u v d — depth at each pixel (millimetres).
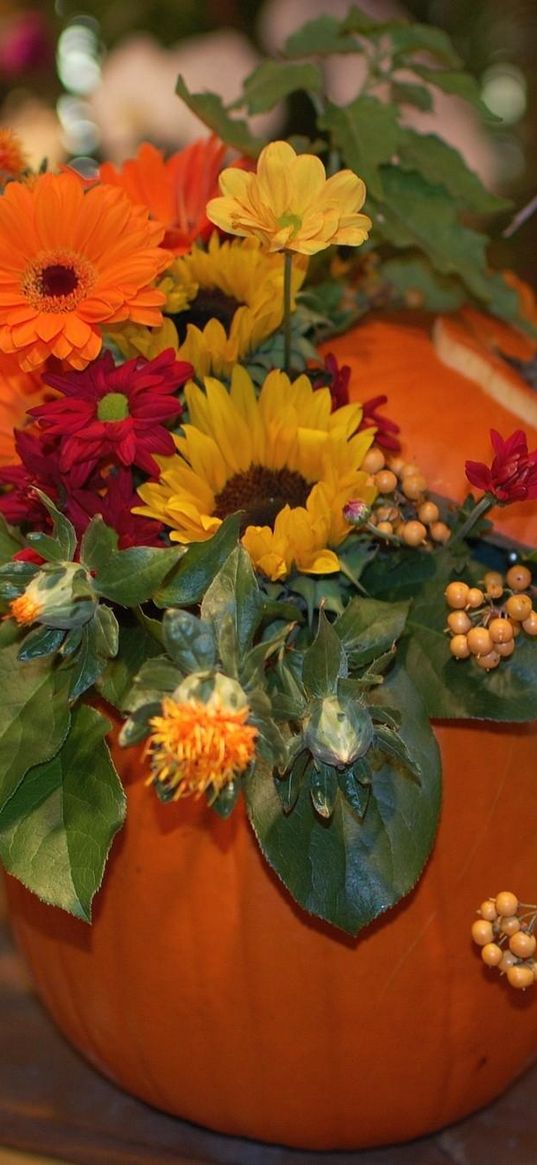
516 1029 1154
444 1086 1148
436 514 1055
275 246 973
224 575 957
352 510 1012
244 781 972
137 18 2312
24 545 1056
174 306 1086
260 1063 1123
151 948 1101
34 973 1195
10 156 1123
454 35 2367
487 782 1083
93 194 1005
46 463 1030
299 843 1017
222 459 1044
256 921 1077
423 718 1040
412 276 1265
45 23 2209
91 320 996
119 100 1967
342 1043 1110
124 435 1000
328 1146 1184
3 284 1001
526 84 2338
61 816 1015
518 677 1041
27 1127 1209
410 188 1232
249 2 2328
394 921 1080
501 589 1031
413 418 1090
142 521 1030
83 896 1000
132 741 941
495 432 1001
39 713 1018
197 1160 1191
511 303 1266
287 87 1234
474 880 1090
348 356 1146
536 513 1066
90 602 969
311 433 1026
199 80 1969
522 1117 1220
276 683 999
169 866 1081
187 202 1168
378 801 1030
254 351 1098
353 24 1281
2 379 1095
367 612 1008
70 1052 1274
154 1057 1146
